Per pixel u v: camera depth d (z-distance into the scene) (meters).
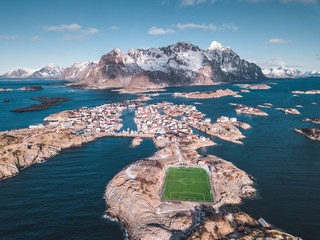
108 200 104.25
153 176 118.06
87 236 84.25
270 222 89.44
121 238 83.50
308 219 90.81
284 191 110.44
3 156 139.50
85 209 99.56
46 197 108.06
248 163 142.12
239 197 105.50
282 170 132.00
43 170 136.88
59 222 91.31
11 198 107.44
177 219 88.56
